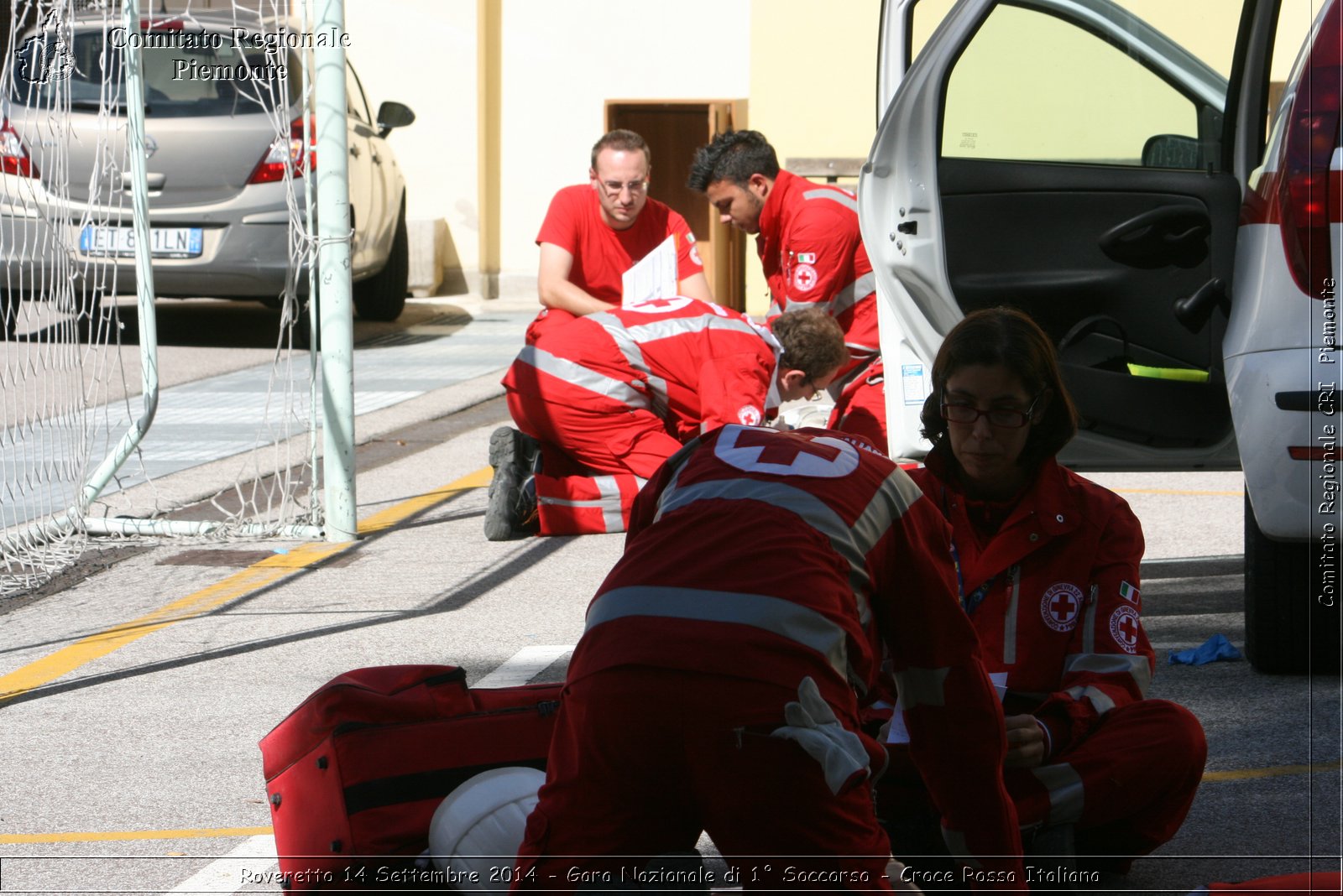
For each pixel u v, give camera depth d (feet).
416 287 82.94
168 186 59.21
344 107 34.86
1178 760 17.30
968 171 29.81
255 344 65.26
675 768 13.32
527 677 25.85
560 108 80.53
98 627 29.96
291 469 43.73
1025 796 17.08
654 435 36.32
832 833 13.15
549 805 13.78
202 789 21.58
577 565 33.86
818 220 35.65
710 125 73.77
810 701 13.08
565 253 38.91
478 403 54.39
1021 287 29.78
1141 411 28.96
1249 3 31.35
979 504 18.52
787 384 32.83
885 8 30.99
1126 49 34.19
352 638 28.63
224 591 32.42
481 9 79.66
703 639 13.19
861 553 14.02
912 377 29.37
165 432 48.03
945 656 14.61
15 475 39.19
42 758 22.79
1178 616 29.04
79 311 45.29
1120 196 30.25
